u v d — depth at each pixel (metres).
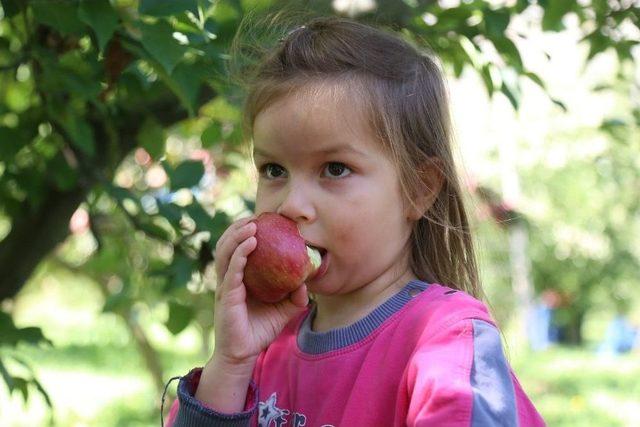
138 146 2.62
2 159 2.40
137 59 2.04
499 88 2.49
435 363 1.23
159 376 5.15
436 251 1.57
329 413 1.39
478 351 1.26
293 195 1.40
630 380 8.12
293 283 1.39
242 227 1.42
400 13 2.38
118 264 3.68
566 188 10.34
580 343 12.02
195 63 1.99
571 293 11.21
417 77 1.53
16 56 2.38
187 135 3.46
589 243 10.83
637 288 11.14
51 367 9.16
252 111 1.49
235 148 3.27
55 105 2.27
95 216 2.82
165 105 2.58
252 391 1.43
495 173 8.62
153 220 2.46
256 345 1.43
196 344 10.68
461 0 2.49
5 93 2.90
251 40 1.97
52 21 1.94
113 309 3.12
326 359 1.44
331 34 1.52
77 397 7.51
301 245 1.39
